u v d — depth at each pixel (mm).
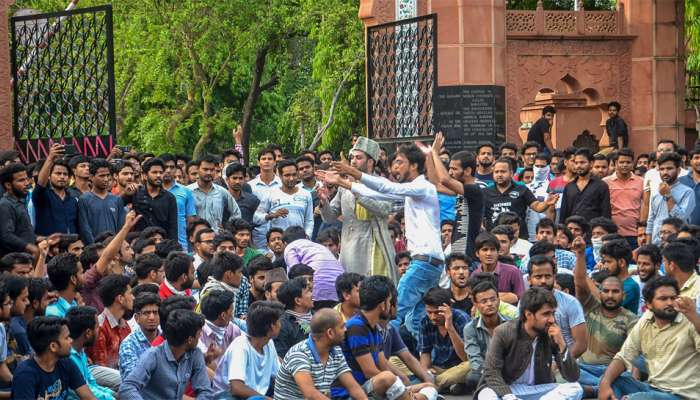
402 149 13227
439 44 24156
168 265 12195
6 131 18469
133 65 34500
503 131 24406
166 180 16141
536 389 10727
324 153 19953
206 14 32094
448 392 12461
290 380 10125
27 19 20062
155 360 10117
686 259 11859
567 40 26031
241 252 14711
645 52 26516
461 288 12945
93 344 11188
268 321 10641
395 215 16391
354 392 10148
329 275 13500
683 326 10953
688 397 10906
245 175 17328
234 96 40531
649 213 17266
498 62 24375
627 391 11367
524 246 15023
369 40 23344
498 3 24406
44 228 14375
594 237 15492
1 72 18422
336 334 10031
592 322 12586
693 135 31250
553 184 18375
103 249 12969
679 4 26750
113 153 18484
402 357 11453
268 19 32312
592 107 28281
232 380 10492
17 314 10320
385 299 10688
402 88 22391
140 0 32156
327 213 14211
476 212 13625
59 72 19859
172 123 33688
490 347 10695
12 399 9547
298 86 41000
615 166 18906
